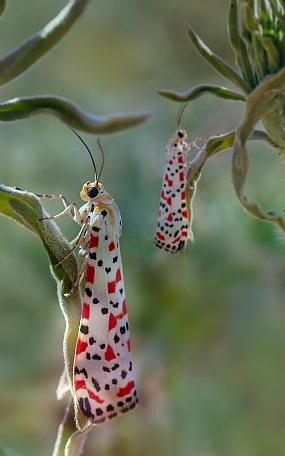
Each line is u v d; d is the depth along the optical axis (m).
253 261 0.27
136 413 0.22
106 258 0.14
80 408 0.13
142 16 0.31
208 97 0.30
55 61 0.30
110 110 0.31
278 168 0.26
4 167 0.27
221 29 0.31
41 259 0.26
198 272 0.27
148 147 0.29
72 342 0.13
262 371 0.24
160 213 0.15
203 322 0.25
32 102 0.13
